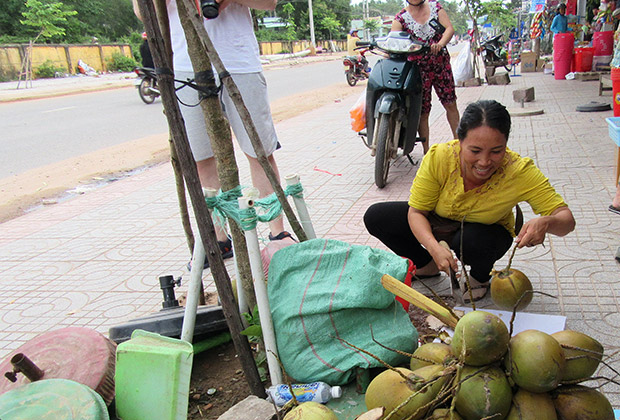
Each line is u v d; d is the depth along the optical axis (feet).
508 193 8.70
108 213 18.43
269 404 6.55
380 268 7.73
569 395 5.53
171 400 6.13
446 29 18.48
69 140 35.70
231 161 8.29
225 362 8.47
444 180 8.99
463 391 5.36
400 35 17.76
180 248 14.61
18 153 32.07
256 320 8.18
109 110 51.26
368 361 7.03
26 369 6.45
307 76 84.12
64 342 7.18
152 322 7.99
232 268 12.69
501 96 37.04
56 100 67.15
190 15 7.24
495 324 5.36
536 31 56.49
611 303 9.39
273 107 45.52
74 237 16.21
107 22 187.93
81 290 12.42
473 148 7.78
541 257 11.45
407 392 5.68
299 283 7.66
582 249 11.62
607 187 15.46
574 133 22.81
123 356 6.40
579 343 5.65
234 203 7.93
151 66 39.22
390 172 20.06
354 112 20.20
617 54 16.98
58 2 158.20
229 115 12.05
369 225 10.49
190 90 11.80
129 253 14.53
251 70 11.73
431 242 8.80
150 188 21.40
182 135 6.82
